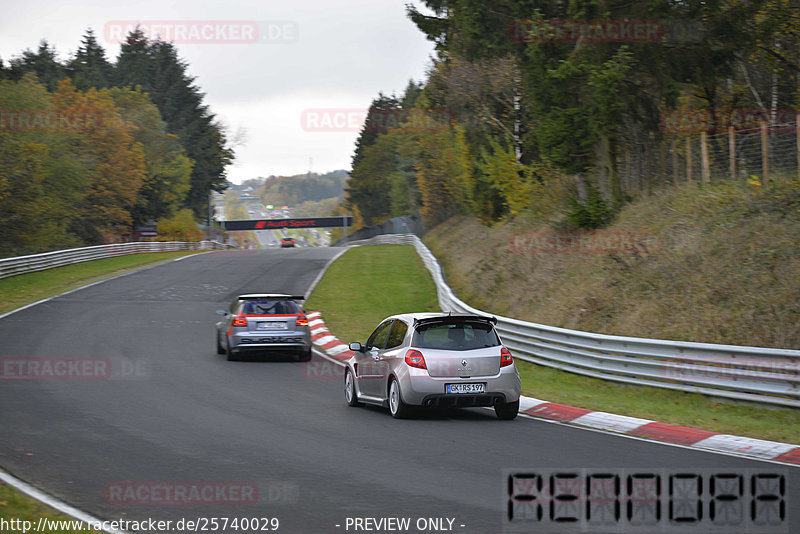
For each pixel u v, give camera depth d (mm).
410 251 67312
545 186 38312
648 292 22375
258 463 9938
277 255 67500
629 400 15688
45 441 11320
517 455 10398
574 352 19328
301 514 7613
